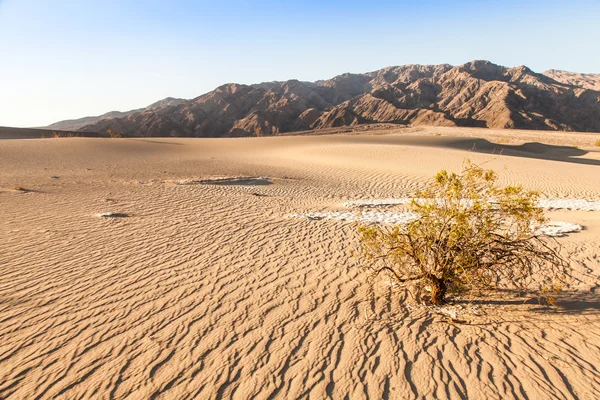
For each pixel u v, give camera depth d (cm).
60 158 2670
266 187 1716
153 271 672
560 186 1858
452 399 363
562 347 445
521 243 570
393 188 1814
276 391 376
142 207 1175
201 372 404
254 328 489
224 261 730
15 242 802
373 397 367
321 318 516
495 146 4641
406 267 664
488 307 549
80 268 677
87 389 378
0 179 1692
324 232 948
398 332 480
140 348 444
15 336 464
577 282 638
